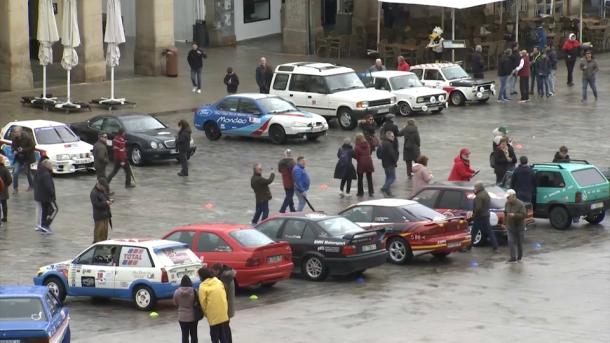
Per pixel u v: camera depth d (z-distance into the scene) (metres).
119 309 53.16
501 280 56.88
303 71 95.62
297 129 87.56
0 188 67.25
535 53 105.12
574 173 68.44
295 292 55.72
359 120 92.25
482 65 107.75
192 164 82.75
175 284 52.22
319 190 75.00
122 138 76.06
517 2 123.25
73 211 70.50
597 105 101.88
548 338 46.41
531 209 66.38
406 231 60.84
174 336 47.78
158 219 68.19
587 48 121.12
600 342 45.69
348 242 57.03
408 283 56.88
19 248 62.53
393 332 47.62
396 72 99.12
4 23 101.62
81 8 106.75
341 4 136.38
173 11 120.19
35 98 96.94
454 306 51.97
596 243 64.94
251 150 86.75
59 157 79.12
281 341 46.50
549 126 92.94
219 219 68.25
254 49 129.00
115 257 53.28
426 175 69.81
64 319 43.19
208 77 112.69
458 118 96.50
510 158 73.25
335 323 49.28
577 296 53.44
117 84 107.69
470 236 62.50
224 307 43.91
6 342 40.59
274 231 58.88
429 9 129.12
